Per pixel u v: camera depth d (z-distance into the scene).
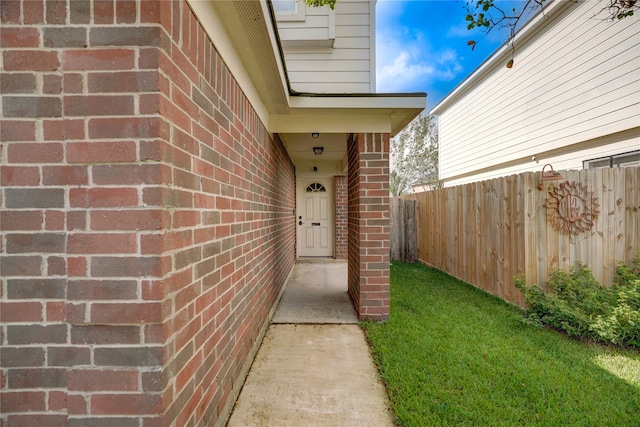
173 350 1.23
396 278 5.76
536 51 6.58
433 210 6.84
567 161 5.93
